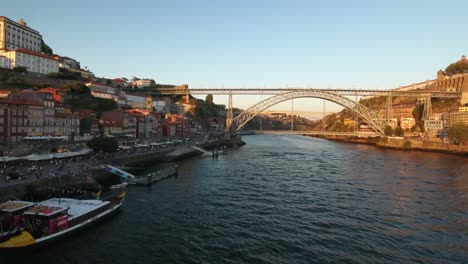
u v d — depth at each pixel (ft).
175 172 240.94
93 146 238.48
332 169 282.77
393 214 147.74
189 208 151.94
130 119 417.69
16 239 100.53
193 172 256.11
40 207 114.93
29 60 424.87
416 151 495.00
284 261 98.12
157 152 311.06
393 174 257.14
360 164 319.68
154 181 209.26
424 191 194.80
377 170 278.87
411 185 212.43
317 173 259.39
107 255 101.71
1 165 180.96
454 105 650.43
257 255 102.01
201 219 136.36
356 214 146.82
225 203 161.68
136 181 201.46
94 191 171.73
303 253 104.01
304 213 147.02
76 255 101.65
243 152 449.89
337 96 609.42
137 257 100.37
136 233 119.85
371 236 120.06
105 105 426.10
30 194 146.00
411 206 161.27
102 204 133.90
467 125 482.28
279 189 196.24
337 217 141.90
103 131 357.61
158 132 501.97
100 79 608.19
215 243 111.14
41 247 106.01
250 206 156.97
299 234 120.57
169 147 370.32
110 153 261.03
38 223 108.47
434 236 121.49
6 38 446.60
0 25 441.68
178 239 114.42
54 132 284.00
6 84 351.05
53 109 283.18
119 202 145.69
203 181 217.77
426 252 107.24
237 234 119.65
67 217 116.16
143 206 154.10
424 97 652.89
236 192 186.29
